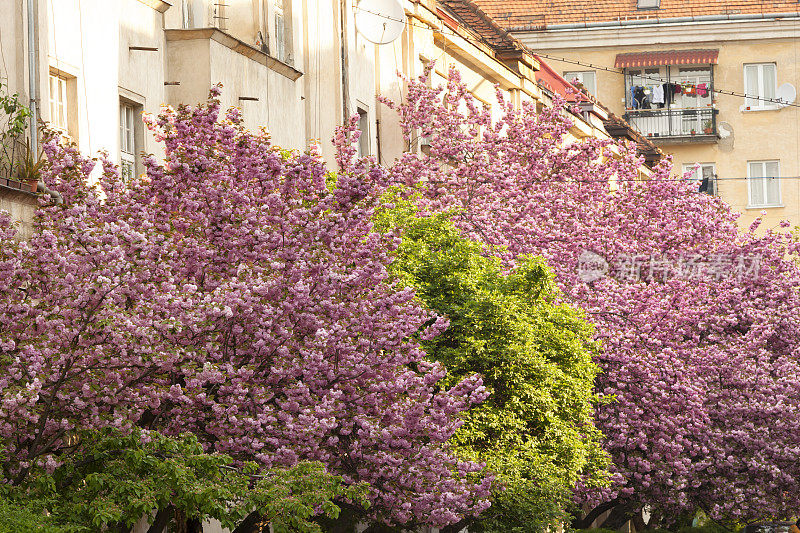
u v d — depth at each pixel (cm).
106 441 1294
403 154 2864
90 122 1928
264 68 2400
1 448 1255
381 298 1631
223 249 1569
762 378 3166
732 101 6562
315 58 2795
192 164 1584
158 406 1438
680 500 3055
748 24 6475
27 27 1764
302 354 1536
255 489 1338
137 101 2091
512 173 3008
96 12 1958
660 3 6600
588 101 5144
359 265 1642
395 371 1669
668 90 6562
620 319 3103
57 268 1353
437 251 2242
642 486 3038
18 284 1376
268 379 1555
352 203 1622
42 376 1280
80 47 1908
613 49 6588
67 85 1897
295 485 1339
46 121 1772
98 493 1262
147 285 1397
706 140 6544
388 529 1881
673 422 3006
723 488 3167
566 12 6631
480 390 1700
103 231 1379
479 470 1745
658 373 3002
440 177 2867
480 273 2278
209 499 1253
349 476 1658
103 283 1312
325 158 2817
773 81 6538
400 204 2361
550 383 2269
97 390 1335
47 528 1112
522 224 2919
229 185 1587
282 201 1619
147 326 1338
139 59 2097
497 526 2183
